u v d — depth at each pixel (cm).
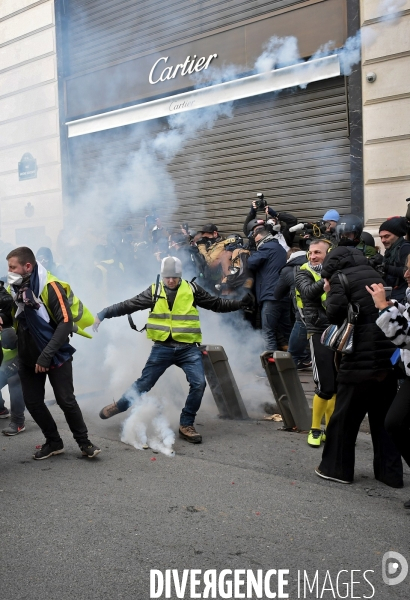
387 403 427
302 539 342
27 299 457
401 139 779
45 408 492
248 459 486
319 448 513
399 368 409
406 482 435
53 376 477
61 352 475
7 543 341
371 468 466
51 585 296
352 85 818
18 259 458
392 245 572
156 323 534
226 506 389
